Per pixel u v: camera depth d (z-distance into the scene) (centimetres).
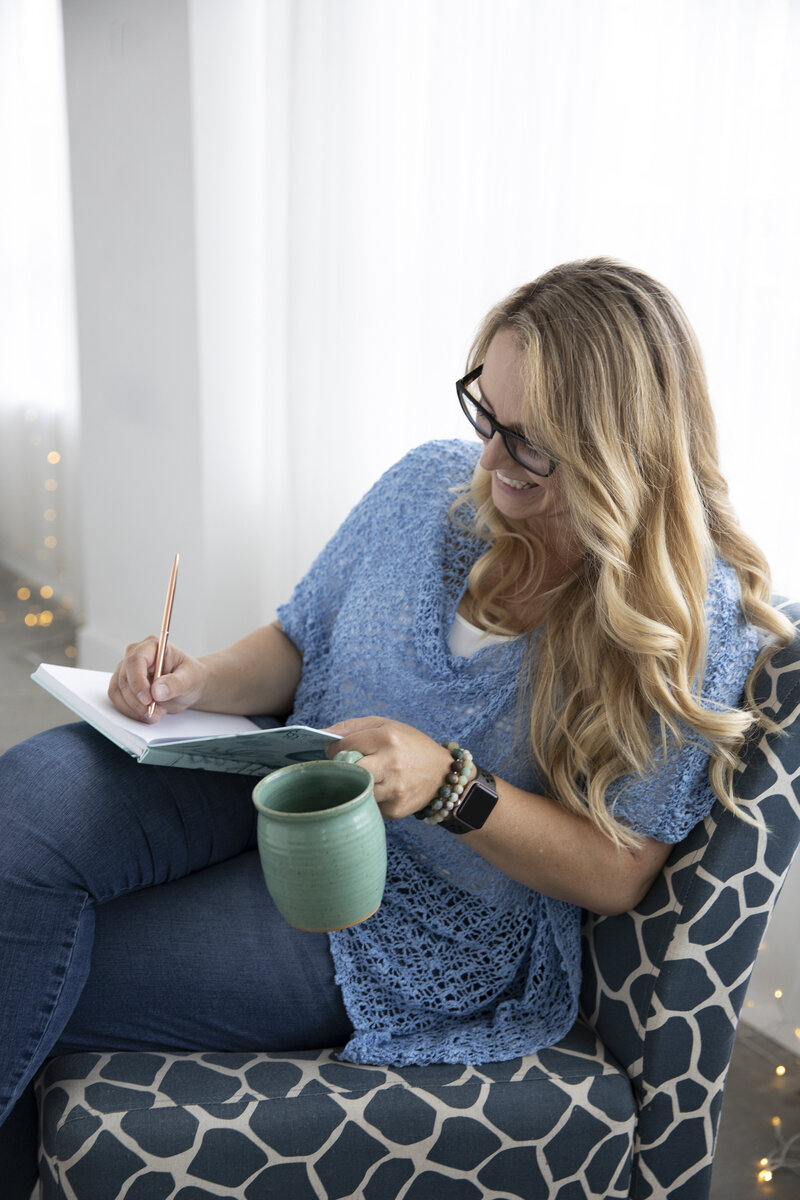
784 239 139
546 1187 102
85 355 284
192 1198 94
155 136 237
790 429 143
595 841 106
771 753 102
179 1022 107
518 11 166
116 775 110
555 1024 112
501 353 105
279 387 224
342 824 81
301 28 197
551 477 107
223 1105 96
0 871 98
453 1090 100
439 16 178
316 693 130
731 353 146
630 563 105
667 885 107
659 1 148
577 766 108
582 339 101
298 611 136
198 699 123
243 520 253
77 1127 93
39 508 386
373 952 112
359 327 202
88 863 102
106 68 250
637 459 104
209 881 115
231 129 230
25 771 107
